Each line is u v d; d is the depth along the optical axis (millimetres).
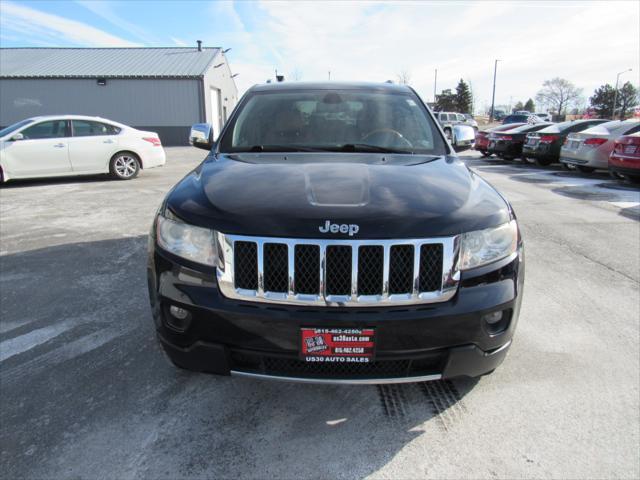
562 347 2926
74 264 4469
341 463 1953
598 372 2641
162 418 2227
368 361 1860
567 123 13547
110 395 2404
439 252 1865
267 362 1954
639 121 10859
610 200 7801
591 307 3531
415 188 2119
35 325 3191
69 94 25281
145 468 1913
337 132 3039
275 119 3137
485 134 16203
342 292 1840
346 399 2393
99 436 2098
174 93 25500
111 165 10180
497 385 2510
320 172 2316
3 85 24938
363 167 2418
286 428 2166
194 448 2029
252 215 1896
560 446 2051
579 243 5234
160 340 2119
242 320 1865
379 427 2180
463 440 2092
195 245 1958
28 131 9383
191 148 22797
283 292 1855
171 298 1987
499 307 1938
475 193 2186
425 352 1882
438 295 1868
